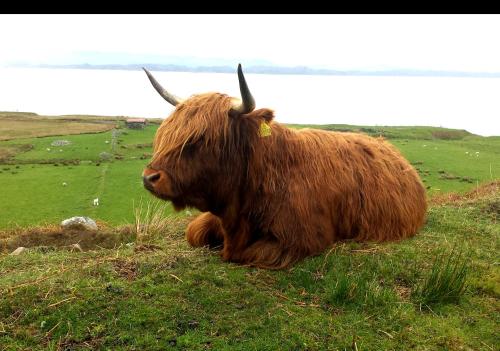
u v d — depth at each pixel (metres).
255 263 4.88
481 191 10.84
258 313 4.06
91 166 43.56
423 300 4.32
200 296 4.24
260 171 4.81
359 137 6.09
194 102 4.60
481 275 4.88
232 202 4.84
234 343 3.66
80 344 3.65
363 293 4.33
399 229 5.76
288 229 4.84
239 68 4.09
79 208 28.62
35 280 4.51
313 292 4.44
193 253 5.27
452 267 4.93
